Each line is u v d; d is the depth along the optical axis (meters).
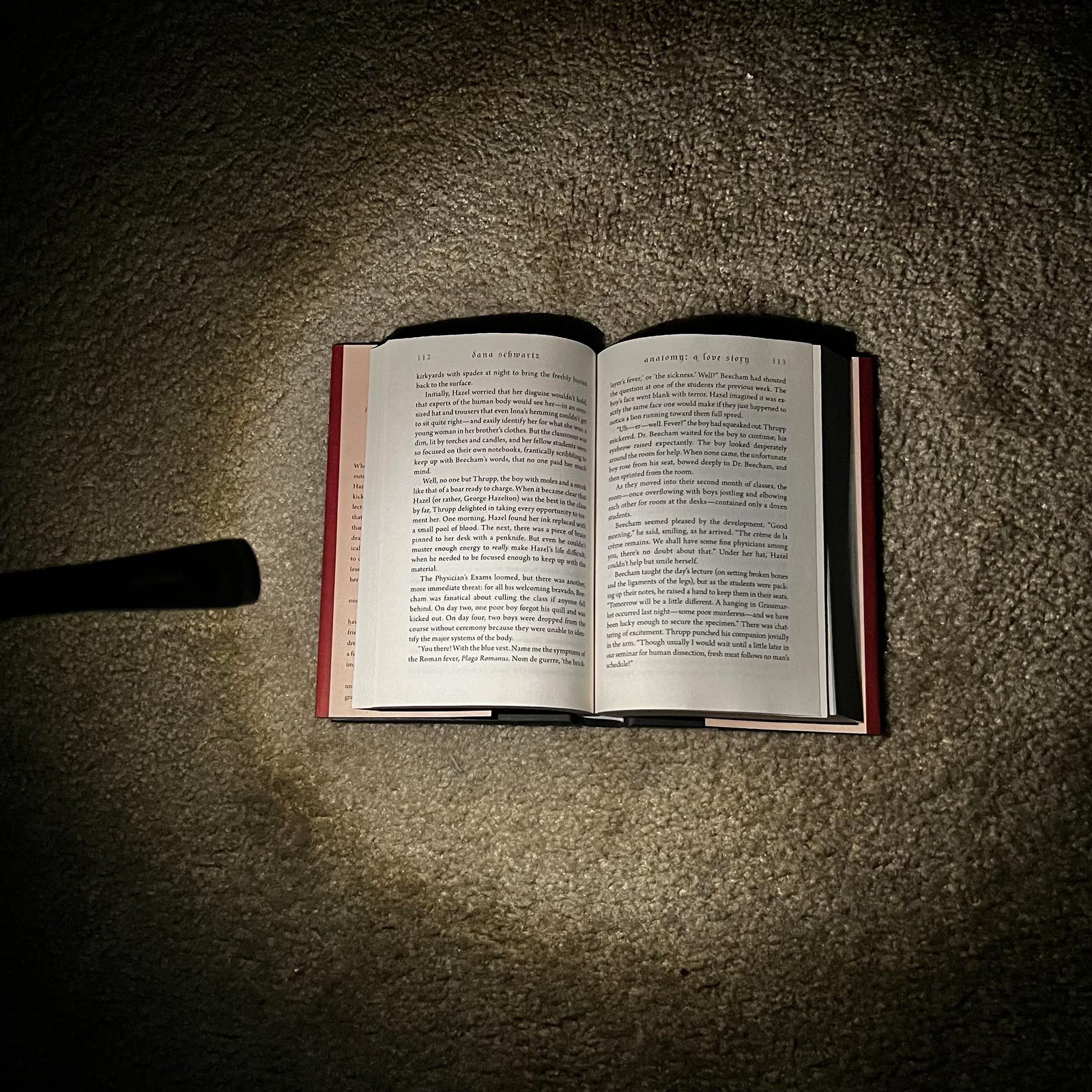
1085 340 0.70
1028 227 0.71
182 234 0.76
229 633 0.73
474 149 0.75
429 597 0.67
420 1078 0.69
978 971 0.67
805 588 0.67
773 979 0.68
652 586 0.67
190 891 0.71
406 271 0.75
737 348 0.68
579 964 0.69
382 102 0.76
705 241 0.73
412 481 0.69
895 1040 0.67
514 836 0.70
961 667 0.69
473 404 0.69
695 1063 0.67
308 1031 0.70
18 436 0.76
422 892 0.70
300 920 0.71
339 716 0.70
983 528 0.69
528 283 0.74
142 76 0.78
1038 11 0.72
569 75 0.75
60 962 0.72
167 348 0.76
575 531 0.68
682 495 0.67
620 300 0.73
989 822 0.68
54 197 0.77
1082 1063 0.65
